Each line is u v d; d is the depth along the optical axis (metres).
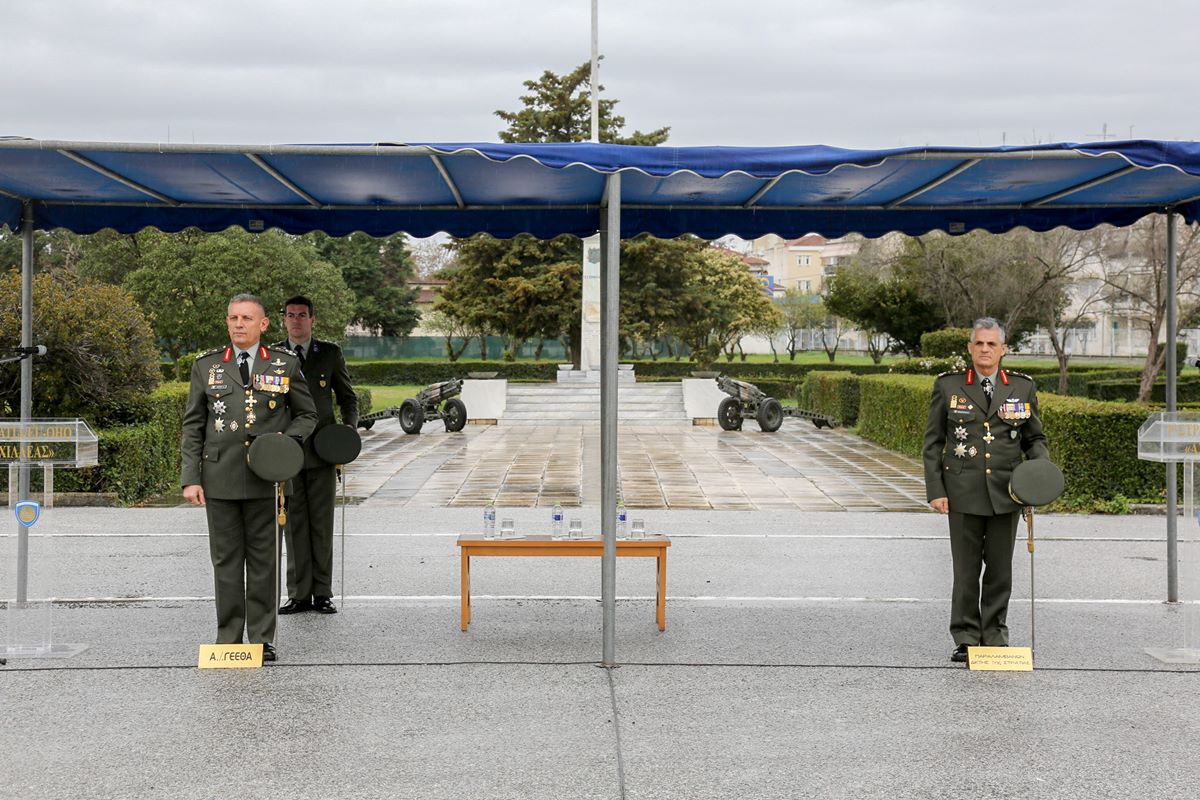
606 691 5.80
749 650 6.61
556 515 7.15
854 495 14.32
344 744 5.00
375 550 10.05
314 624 7.19
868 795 4.48
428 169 6.80
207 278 38.03
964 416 6.28
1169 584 7.99
